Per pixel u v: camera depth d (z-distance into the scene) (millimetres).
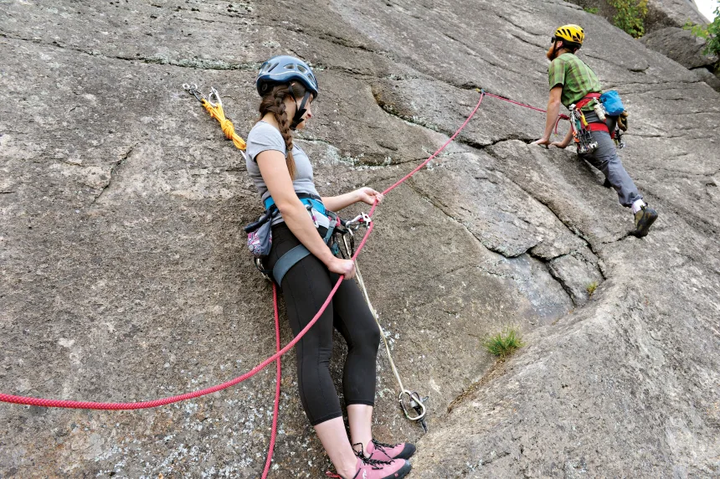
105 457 1781
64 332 1974
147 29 3355
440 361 2559
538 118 4973
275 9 4078
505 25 6777
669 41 8766
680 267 3666
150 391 1956
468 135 4020
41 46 2865
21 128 2451
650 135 5633
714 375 2906
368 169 3262
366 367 2055
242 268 2436
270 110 2041
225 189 2670
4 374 1812
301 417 2090
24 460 1693
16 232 2141
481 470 2014
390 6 5539
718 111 6664
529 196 3779
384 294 2672
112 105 2758
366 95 3826
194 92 3043
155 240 2354
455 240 3160
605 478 2172
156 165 2609
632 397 2531
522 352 2652
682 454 2428
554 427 2242
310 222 1986
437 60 4824
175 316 2172
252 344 2221
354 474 1862
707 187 4980
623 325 2865
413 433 2250
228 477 1876
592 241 3609
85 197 2357
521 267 3246
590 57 6953
